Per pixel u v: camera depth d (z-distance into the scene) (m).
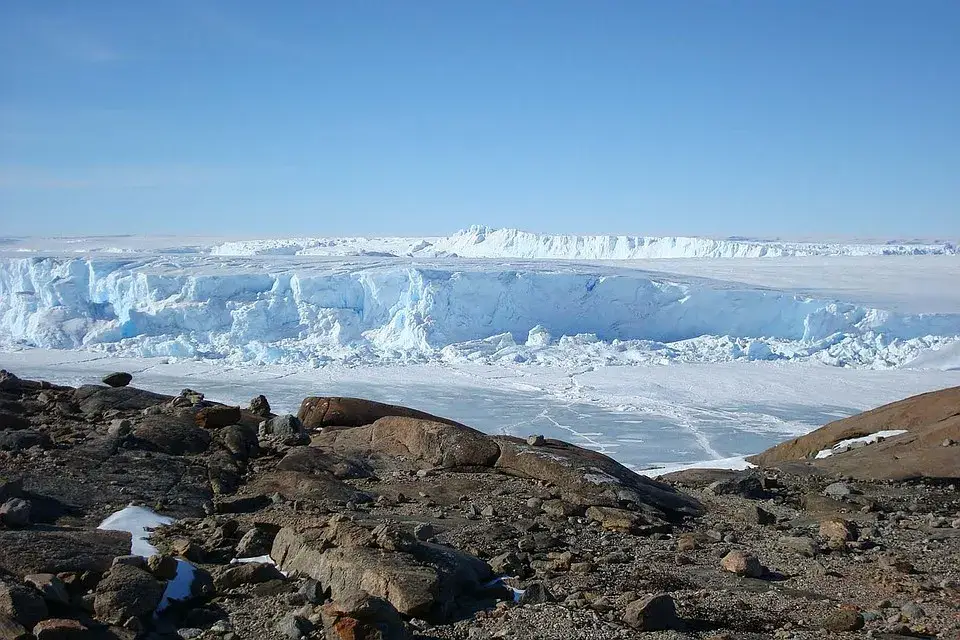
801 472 10.59
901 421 12.55
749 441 23.05
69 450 7.95
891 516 8.22
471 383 32.59
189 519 6.57
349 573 4.90
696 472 10.65
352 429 10.10
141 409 10.11
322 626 4.35
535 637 4.39
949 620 4.81
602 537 6.80
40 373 33.78
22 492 6.39
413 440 9.34
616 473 8.45
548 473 8.35
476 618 4.67
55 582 4.49
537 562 5.89
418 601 4.58
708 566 6.02
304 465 8.40
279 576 5.21
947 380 32.69
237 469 8.27
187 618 4.60
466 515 7.18
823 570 5.93
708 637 4.45
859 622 4.62
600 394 30.42
